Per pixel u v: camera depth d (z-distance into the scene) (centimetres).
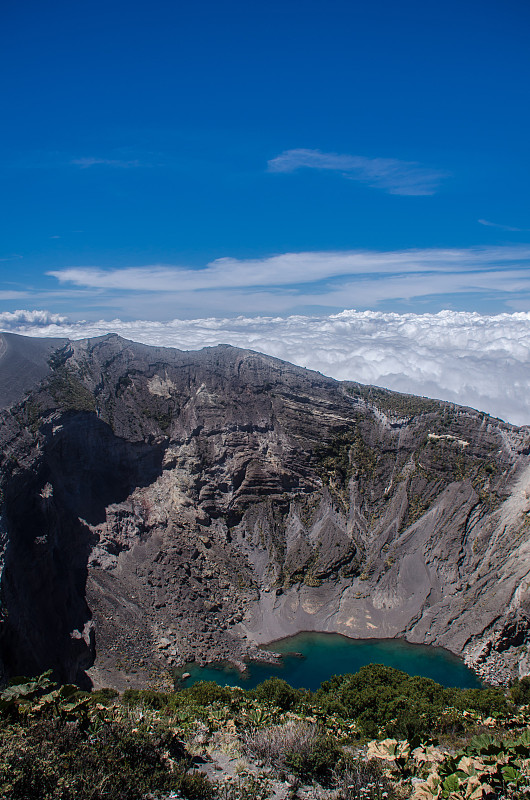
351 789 2206
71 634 5797
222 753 2489
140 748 2189
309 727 2767
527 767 2030
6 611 4834
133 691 4291
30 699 2375
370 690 4212
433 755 2409
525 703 4434
